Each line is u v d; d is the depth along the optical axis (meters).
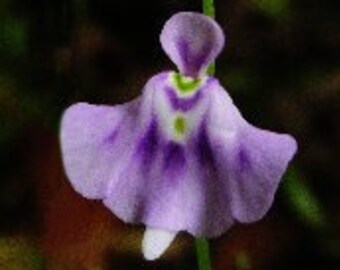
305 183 0.11
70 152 0.07
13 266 0.10
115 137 0.07
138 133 0.07
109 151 0.07
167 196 0.07
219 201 0.07
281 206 0.11
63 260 0.10
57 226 0.10
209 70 0.07
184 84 0.07
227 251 0.10
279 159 0.07
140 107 0.07
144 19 0.12
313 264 0.10
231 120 0.07
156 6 0.12
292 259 0.10
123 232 0.10
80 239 0.10
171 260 0.10
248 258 0.10
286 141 0.07
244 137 0.07
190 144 0.07
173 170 0.07
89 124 0.07
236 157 0.07
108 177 0.07
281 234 0.10
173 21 0.07
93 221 0.10
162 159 0.07
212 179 0.07
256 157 0.07
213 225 0.07
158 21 0.12
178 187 0.07
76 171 0.07
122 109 0.07
